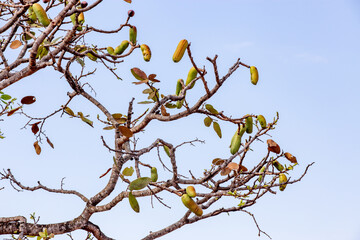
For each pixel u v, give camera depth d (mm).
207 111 4266
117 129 4723
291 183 4566
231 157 4410
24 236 5016
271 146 4332
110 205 4918
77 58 4934
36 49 4125
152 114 4340
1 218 5000
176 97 4113
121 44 4555
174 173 4707
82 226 5062
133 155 4480
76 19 4027
